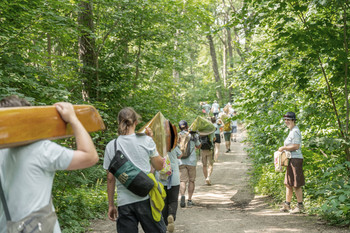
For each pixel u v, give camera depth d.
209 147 9.84
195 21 11.12
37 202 1.74
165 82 14.69
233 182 10.21
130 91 11.34
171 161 5.58
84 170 7.06
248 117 7.38
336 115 6.23
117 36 11.06
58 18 6.65
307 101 6.73
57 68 8.46
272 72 6.55
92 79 10.26
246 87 7.07
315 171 6.80
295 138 6.09
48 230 1.74
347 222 5.07
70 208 6.12
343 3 5.65
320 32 5.88
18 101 1.88
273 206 7.06
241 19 6.57
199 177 11.23
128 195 3.38
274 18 6.49
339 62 5.95
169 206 5.54
